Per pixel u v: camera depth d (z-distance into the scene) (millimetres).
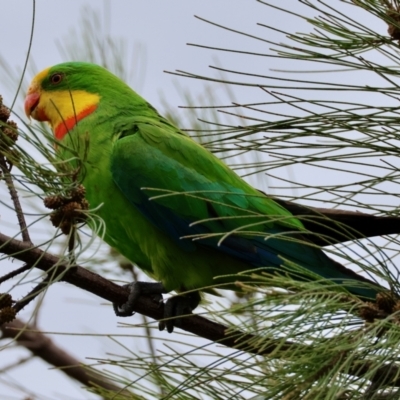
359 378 3955
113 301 6043
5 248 5176
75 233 4590
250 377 4613
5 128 4816
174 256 7012
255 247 6879
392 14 4828
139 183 7012
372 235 6176
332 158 5047
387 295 4379
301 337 4066
